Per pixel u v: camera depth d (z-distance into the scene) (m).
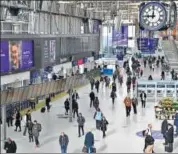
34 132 24.12
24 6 29.77
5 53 26.52
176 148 23.92
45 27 37.41
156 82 39.81
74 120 31.95
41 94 28.02
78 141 25.31
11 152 20.67
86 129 28.56
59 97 43.50
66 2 40.41
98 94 45.34
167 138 22.95
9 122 29.83
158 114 32.06
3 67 26.41
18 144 24.70
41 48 32.62
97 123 26.98
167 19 28.06
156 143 24.84
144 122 30.81
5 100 23.56
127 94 44.81
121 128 28.86
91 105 37.62
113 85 41.25
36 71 33.69
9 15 30.55
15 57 27.86
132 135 26.84
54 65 37.53
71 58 44.59
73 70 46.22
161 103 33.00
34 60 31.05
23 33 31.56
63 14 40.41
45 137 26.50
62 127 29.44
